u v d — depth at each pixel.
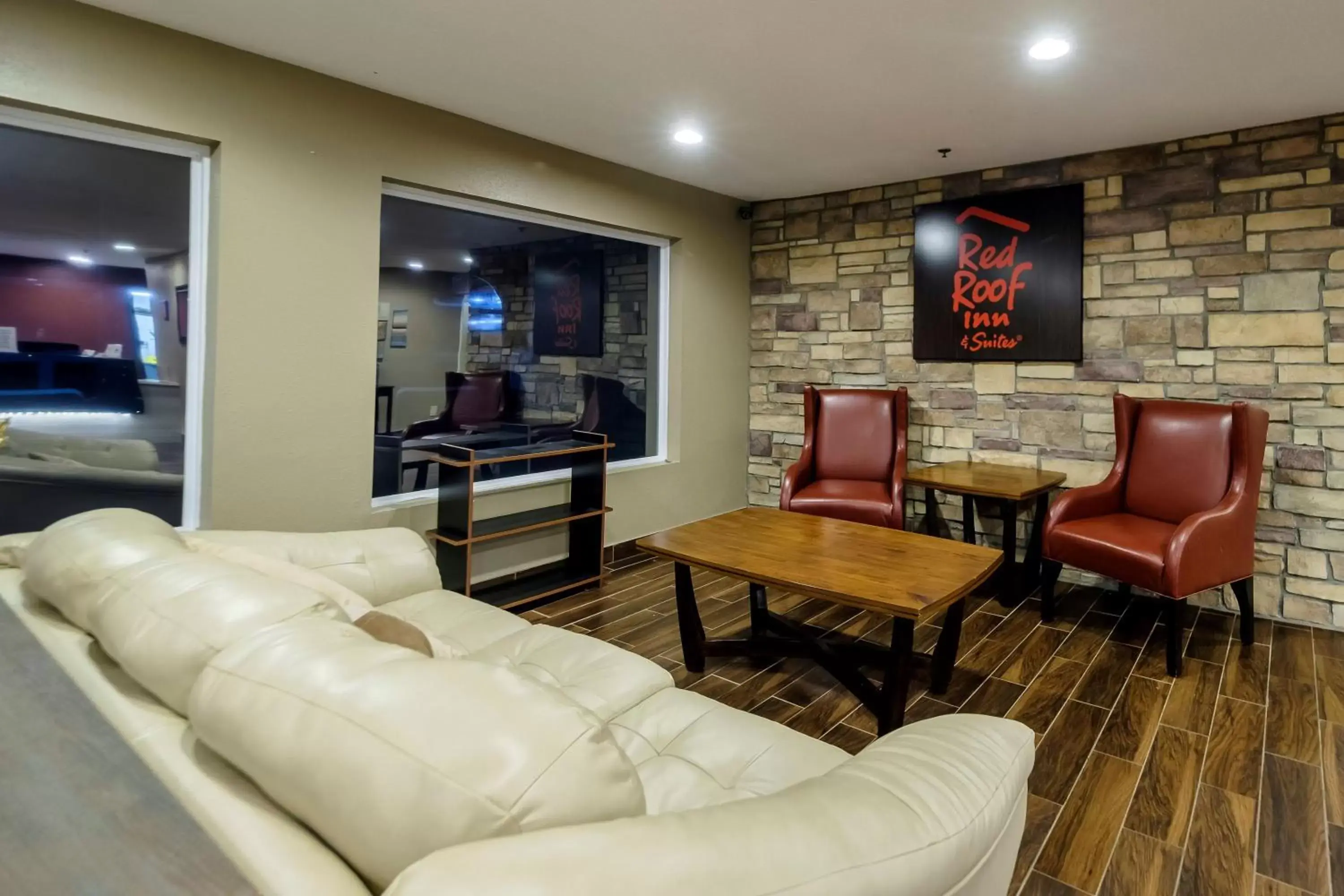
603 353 4.29
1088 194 3.67
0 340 2.29
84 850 0.68
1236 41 2.42
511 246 3.77
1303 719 2.39
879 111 3.10
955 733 1.01
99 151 2.44
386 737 0.71
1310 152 3.12
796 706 2.50
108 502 2.50
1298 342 3.18
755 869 0.64
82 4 2.18
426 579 2.29
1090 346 3.71
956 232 4.07
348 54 2.57
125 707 0.96
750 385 5.05
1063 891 1.63
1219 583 2.84
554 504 3.82
